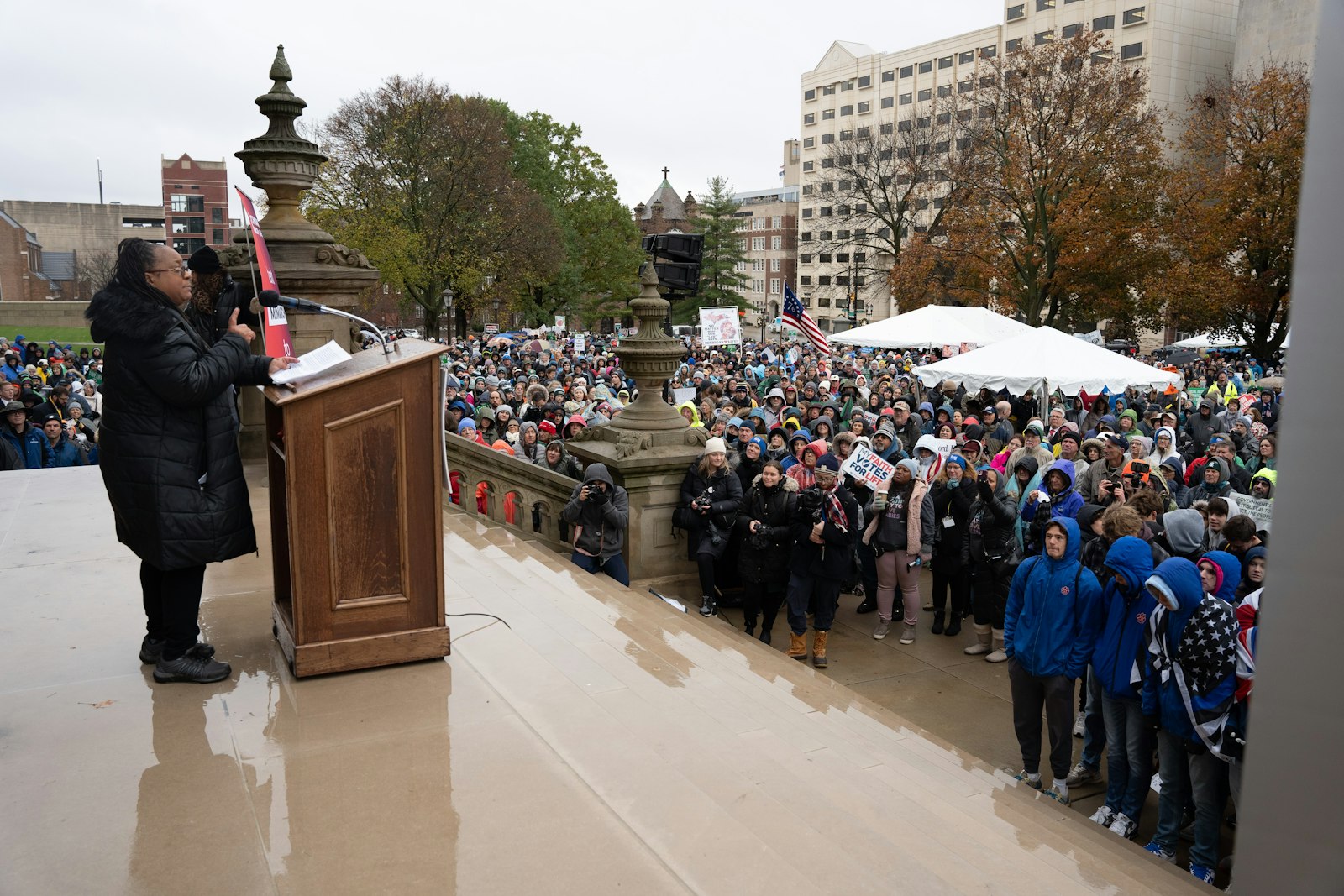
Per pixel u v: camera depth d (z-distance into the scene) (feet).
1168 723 16.83
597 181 218.38
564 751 10.96
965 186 151.23
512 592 18.26
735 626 28.63
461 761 10.58
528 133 206.80
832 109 375.86
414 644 13.46
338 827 9.10
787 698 14.90
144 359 10.98
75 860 8.46
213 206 361.92
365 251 146.82
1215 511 23.03
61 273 371.97
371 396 12.71
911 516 28.37
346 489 12.76
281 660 13.53
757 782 10.71
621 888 8.19
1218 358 126.93
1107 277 141.90
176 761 10.42
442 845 8.83
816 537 25.71
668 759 10.96
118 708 11.81
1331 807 2.97
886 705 23.99
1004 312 149.18
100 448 11.64
